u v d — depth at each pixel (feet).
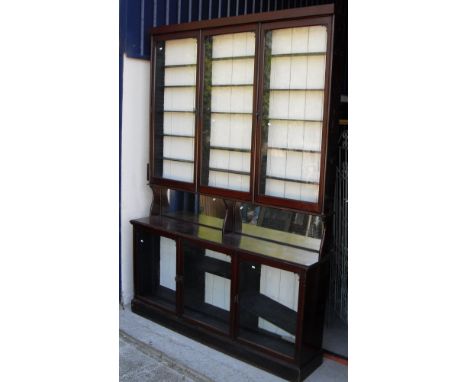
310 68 8.20
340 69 8.11
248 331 9.00
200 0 11.64
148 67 10.96
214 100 9.72
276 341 8.68
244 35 8.98
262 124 8.79
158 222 10.69
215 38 9.49
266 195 8.91
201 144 9.84
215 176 9.87
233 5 12.51
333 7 7.61
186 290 9.95
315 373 8.63
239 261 8.84
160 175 11.00
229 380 8.34
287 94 8.56
